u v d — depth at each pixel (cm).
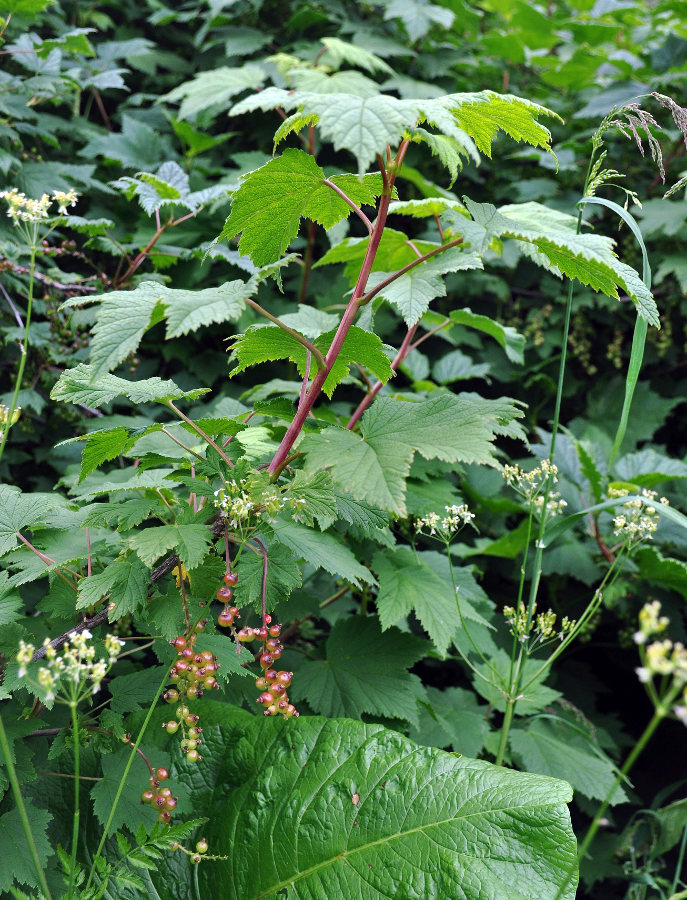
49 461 90
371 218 117
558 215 64
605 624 110
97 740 53
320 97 47
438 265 62
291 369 101
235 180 99
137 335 47
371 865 49
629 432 115
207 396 105
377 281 65
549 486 64
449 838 49
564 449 97
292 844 52
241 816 54
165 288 51
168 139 113
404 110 46
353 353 53
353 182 53
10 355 91
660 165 57
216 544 51
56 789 56
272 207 52
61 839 55
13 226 86
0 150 84
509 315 121
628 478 97
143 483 56
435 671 102
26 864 48
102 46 111
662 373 125
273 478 52
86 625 52
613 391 119
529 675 76
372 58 105
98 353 46
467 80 124
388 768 52
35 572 52
